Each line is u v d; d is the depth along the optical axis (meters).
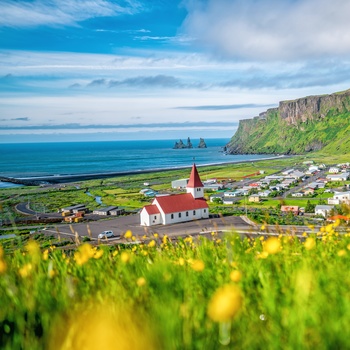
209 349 2.24
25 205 148.00
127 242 6.77
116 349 1.88
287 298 2.88
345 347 2.21
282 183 188.12
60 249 5.75
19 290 3.56
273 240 4.52
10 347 2.42
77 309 2.94
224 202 137.88
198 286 3.54
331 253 4.93
